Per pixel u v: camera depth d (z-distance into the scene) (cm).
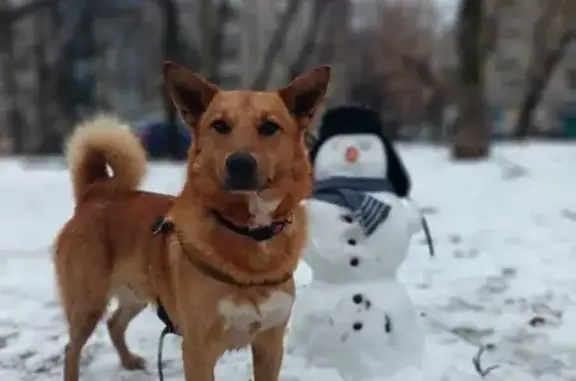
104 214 164
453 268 254
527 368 178
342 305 174
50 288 241
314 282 181
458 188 418
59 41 1094
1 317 215
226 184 133
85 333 167
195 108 144
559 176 453
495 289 231
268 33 1066
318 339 176
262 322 143
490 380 171
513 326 200
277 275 141
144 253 156
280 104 141
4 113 1190
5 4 822
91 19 1104
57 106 1125
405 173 185
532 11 1159
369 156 178
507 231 307
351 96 1310
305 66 1023
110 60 1404
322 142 179
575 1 940
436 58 1289
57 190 437
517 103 1648
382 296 175
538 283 236
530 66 1055
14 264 271
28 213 370
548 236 297
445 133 1364
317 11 913
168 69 144
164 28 759
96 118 193
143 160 171
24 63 1152
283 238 141
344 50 1164
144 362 183
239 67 1234
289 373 173
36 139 1141
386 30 1277
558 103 1597
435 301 221
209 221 140
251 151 133
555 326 201
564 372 176
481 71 567
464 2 573
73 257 164
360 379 172
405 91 1324
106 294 164
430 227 317
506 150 618
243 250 139
